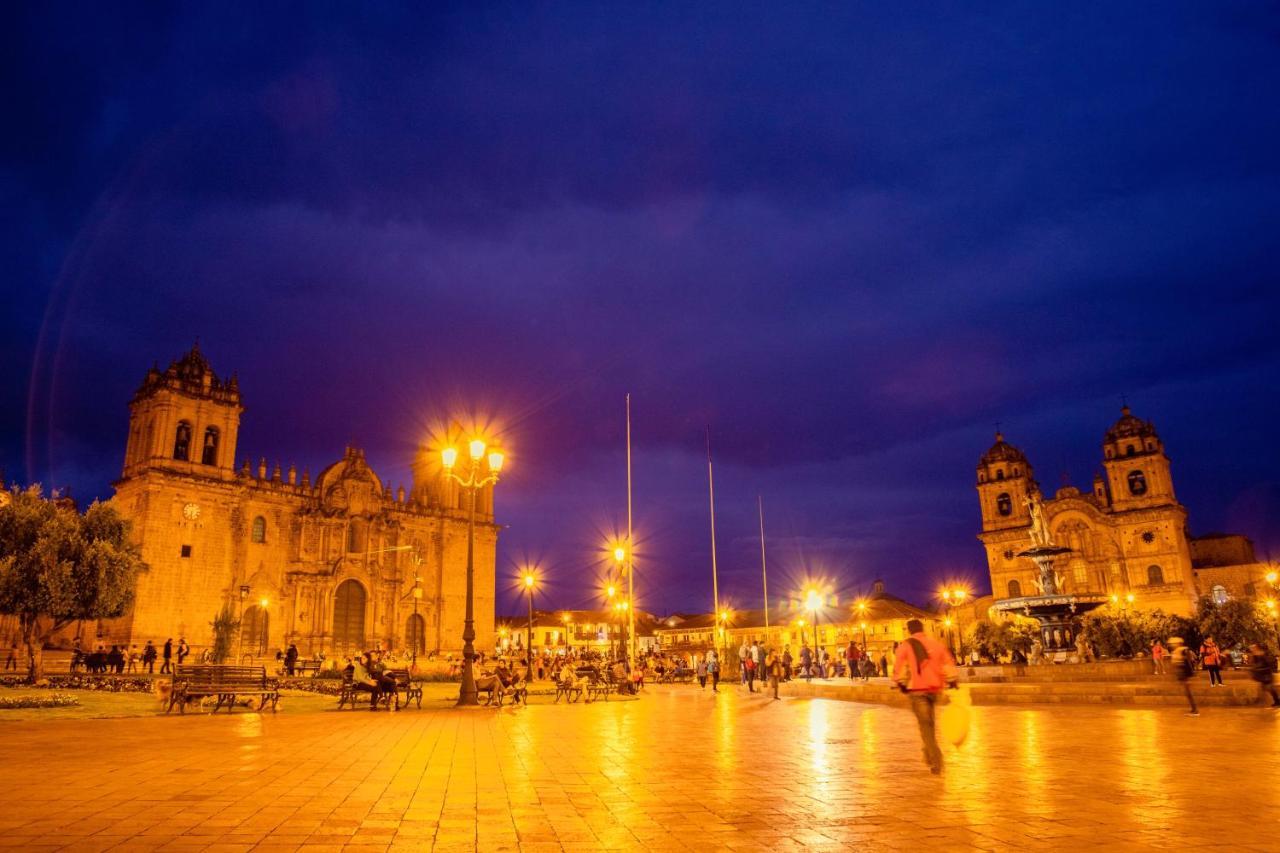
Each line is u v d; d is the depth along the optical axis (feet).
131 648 178.29
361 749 41.55
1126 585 274.57
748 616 328.49
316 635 219.20
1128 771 31.12
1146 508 276.00
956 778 30.17
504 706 80.69
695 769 34.04
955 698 31.58
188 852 20.01
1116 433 287.69
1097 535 282.15
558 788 29.48
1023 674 91.61
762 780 30.86
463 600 256.52
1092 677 88.63
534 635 360.28
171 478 201.36
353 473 240.94
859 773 32.14
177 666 67.82
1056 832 21.31
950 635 277.03
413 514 250.78
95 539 125.80
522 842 21.22
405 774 32.81
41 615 120.47
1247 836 20.68
